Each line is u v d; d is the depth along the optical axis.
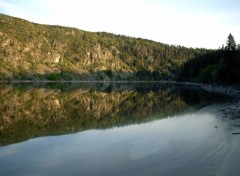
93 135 27.66
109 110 49.56
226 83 100.56
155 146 22.92
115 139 25.83
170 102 61.19
